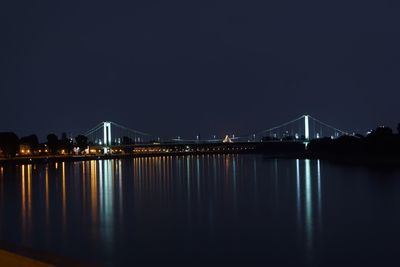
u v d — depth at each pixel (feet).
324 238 104.83
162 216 138.51
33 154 594.24
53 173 357.41
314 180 259.19
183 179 285.02
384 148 430.61
